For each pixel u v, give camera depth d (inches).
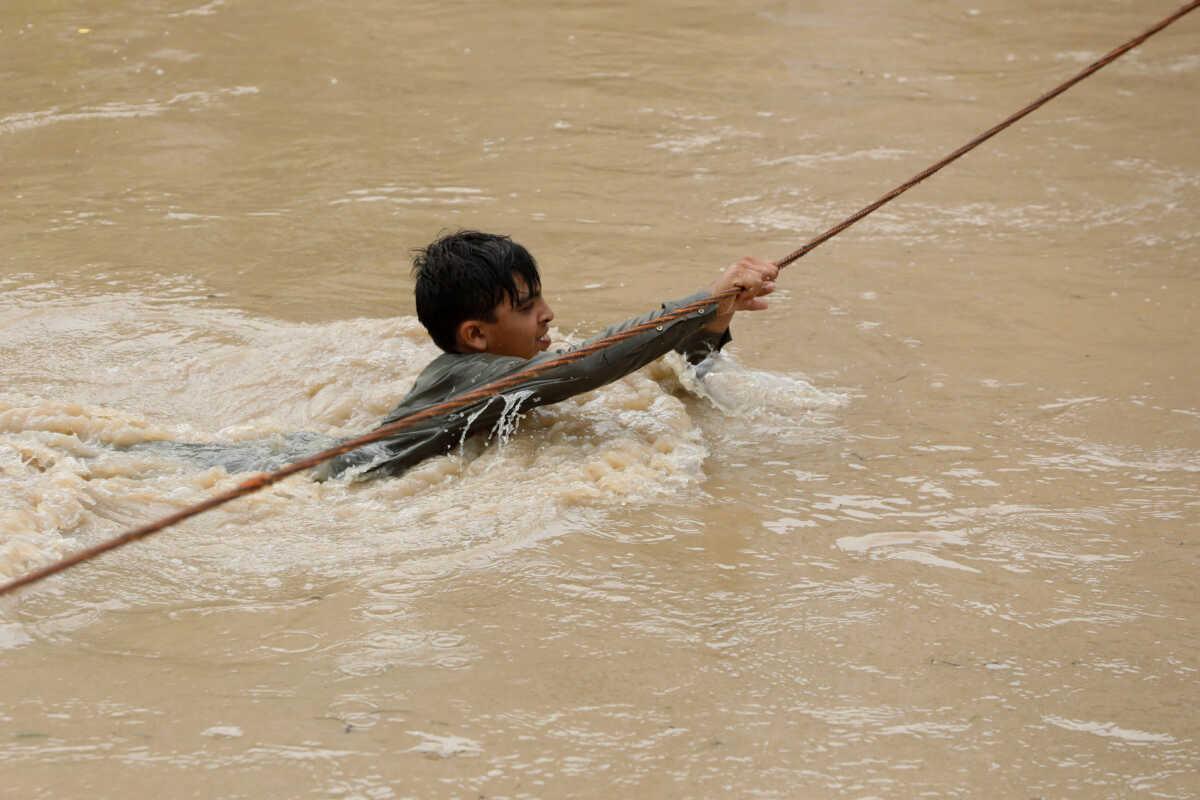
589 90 1242.0
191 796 347.6
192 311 767.1
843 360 698.8
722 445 598.2
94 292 794.8
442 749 368.2
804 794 352.5
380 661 413.1
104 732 374.3
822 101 1217.4
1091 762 367.9
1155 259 853.8
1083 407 633.6
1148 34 590.6
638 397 626.8
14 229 904.3
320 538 502.9
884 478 560.7
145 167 1031.6
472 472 564.7
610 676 406.0
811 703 394.3
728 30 1437.0
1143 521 520.1
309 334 720.3
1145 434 603.8
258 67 1280.8
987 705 394.3
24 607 445.1
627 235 903.7
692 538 502.6
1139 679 409.1
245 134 1108.5
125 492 533.6
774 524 516.4
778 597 457.7
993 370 682.2
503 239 598.2
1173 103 1211.9
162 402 653.9
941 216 940.6
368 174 1025.5
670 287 809.5
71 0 1478.8
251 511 522.9
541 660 414.3
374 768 359.3
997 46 1396.4
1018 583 470.3
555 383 570.6
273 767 359.3
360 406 640.4
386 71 1285.7
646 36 1408.7
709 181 1018.7
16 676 403.5
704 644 426.3
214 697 392.2
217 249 873.5
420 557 485.1
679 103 1208.2
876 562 485.7
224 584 465.4
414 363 684.1
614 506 528.7
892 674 410.3
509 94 1227.9
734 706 391.5
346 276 828.0
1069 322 747.4
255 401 653.9
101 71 1254.9
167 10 1446.9
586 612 444.8
